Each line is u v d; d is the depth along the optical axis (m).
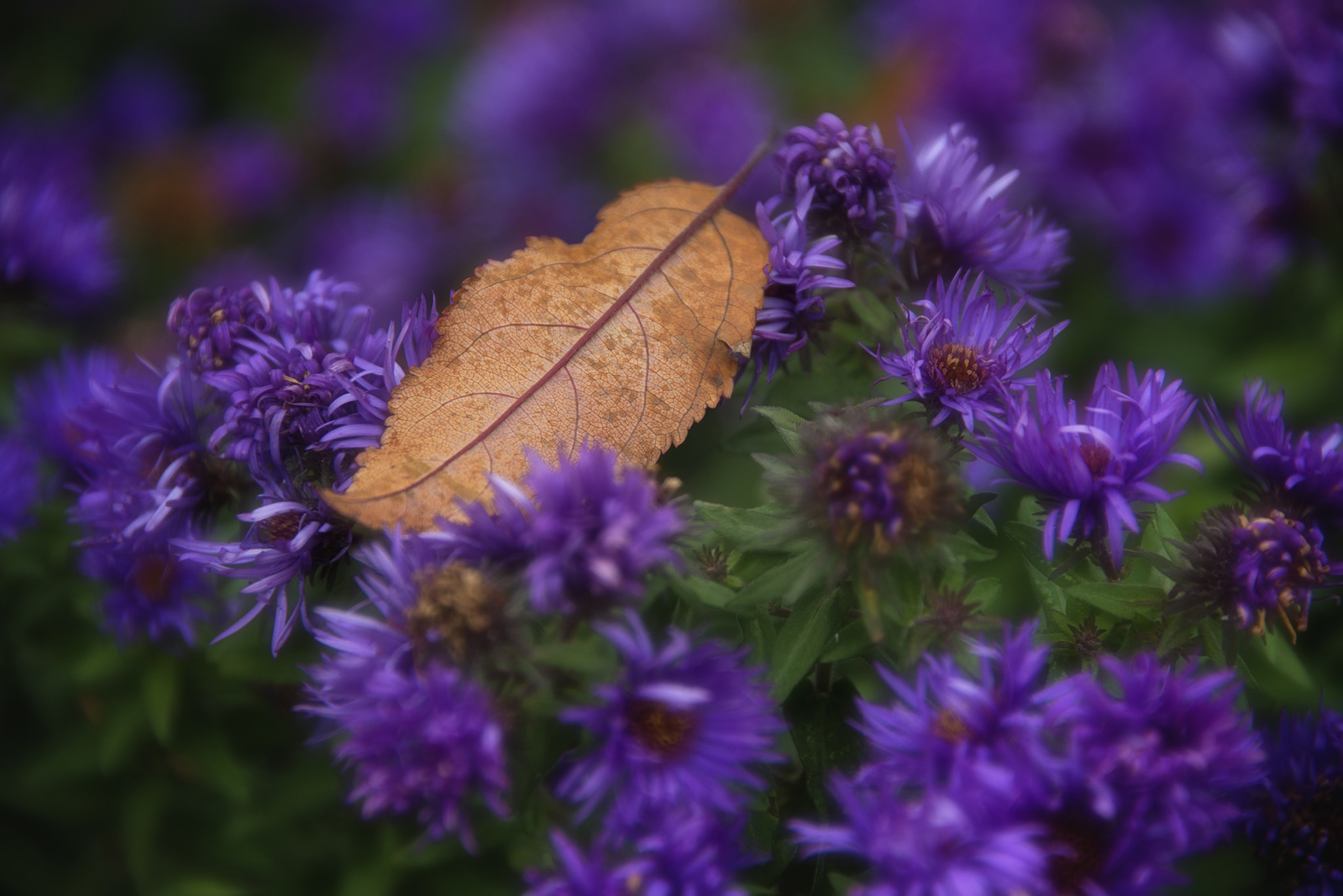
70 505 0.63
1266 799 0.55
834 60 1.10
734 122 0.97
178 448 0.57
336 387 0.55
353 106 1.13
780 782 0.56
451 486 0.54
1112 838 0.51
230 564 0.54
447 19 1.25
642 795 0.52
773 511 0.54
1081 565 0.55
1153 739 0.51
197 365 0.56
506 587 0.52
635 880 0.52
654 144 0.98
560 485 0.52
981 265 0.58
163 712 0.60
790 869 0.57
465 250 0.97
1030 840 0.51
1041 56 0.90
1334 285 0.71
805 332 0.56
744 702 0.52
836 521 0.52
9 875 0.65
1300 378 0.70
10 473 0.62
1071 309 0.80
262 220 1.12
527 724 0.53
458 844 0.57
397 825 0.57
